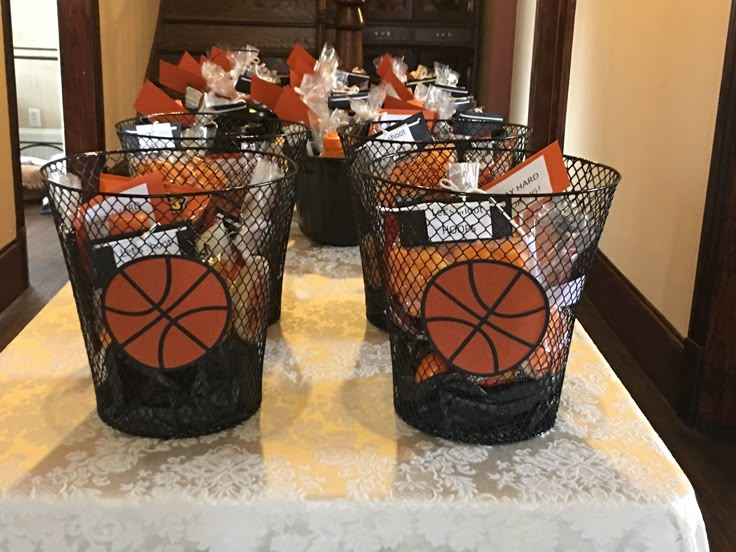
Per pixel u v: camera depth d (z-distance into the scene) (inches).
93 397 32.0
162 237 26.5
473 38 218.5
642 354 102.7
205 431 29.2
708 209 82.5
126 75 159.6
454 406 28.8
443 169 36.1
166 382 28.4
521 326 27.2
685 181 92.4
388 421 30.7
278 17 188.7
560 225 27.2
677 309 93.9
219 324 27.4
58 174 29.4
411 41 218.2
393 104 53.7
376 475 27.3
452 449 28.9
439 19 217.2
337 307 41.6
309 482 26.8
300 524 26.2
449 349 27.6
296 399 32.1
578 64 150.0
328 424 30.4
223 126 45.1
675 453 81.8
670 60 98.2
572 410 31.9
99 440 29.0
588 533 26.4
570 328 29.3
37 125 188.4
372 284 38.3
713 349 83.8
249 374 30.0
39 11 181.5
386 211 27.8
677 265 94.3
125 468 27.3
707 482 76.7
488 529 26.3
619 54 121.4
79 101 137.7
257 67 69.2
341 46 123.2
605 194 27.6
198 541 26.3
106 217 26.7
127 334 27.3
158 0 187.0
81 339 37.2
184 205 27.4
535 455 28.7
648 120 106.3
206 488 26.4
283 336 38.0
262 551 26.5
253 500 26.1
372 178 28.4
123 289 26.7
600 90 132.7
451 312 27.2
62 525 26.2
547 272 27.5
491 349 27.4
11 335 106.3
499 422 28.9
